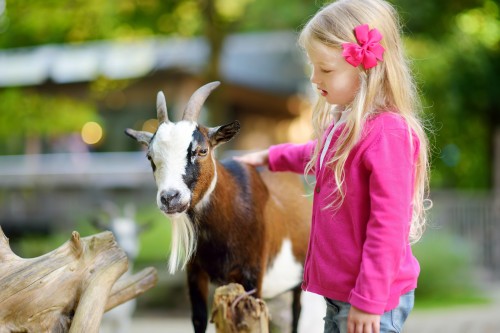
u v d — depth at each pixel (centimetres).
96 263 291
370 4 274
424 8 1038
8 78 1512
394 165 256
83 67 1446
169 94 1417
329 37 267
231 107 1712
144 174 1441
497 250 1291
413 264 271
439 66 1220
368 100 265
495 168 1549
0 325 272
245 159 369
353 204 265
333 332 281
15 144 1778
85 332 271
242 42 1830
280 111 1855
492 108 1480
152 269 341
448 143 1537
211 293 629
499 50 1377
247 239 343
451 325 829
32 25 1147
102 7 1094
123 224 802
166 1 1128
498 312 930
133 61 1394
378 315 249
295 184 401
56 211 1409
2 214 1415
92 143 1722
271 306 432
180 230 328
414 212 277
